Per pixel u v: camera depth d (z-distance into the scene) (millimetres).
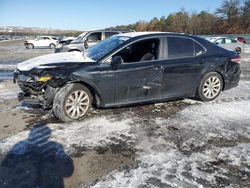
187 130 4316
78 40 12766
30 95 4598
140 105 5566
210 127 4441
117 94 4859
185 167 3225
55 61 4699
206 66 5633
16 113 5125
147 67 4969
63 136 4047
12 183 2898
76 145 3766
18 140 3910
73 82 4594
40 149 3646
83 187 2842
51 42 31141
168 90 5316
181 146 3766
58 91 4500
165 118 4852
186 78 5457
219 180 2979
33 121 4680
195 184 2895
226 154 3551
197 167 3229
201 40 5766
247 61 14680
